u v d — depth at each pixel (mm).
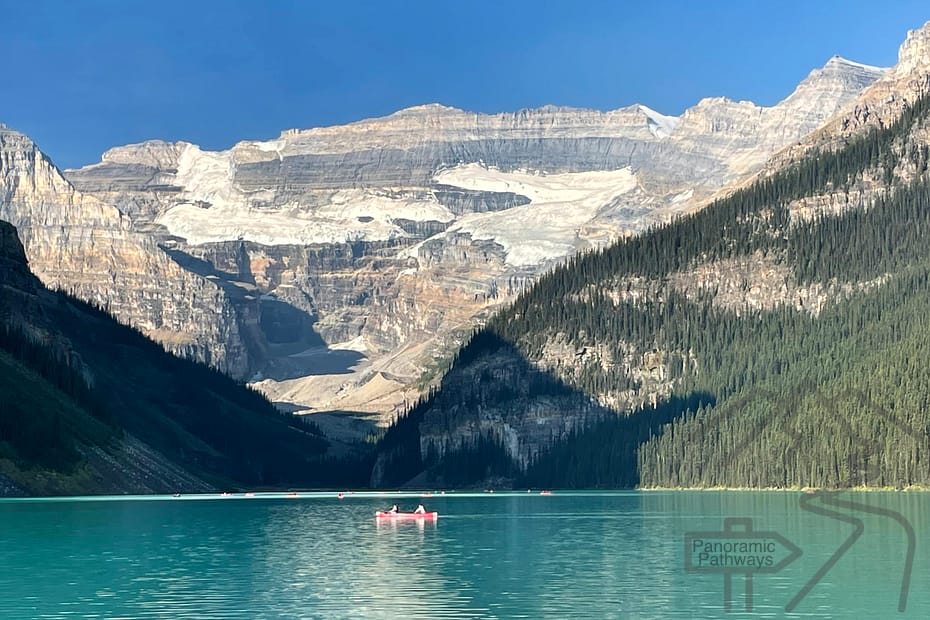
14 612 168750
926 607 166875
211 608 171000
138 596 180625
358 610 169000
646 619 160875
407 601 175375
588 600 174375
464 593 181250
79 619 163750
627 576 196000
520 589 184500
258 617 164500
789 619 160125
